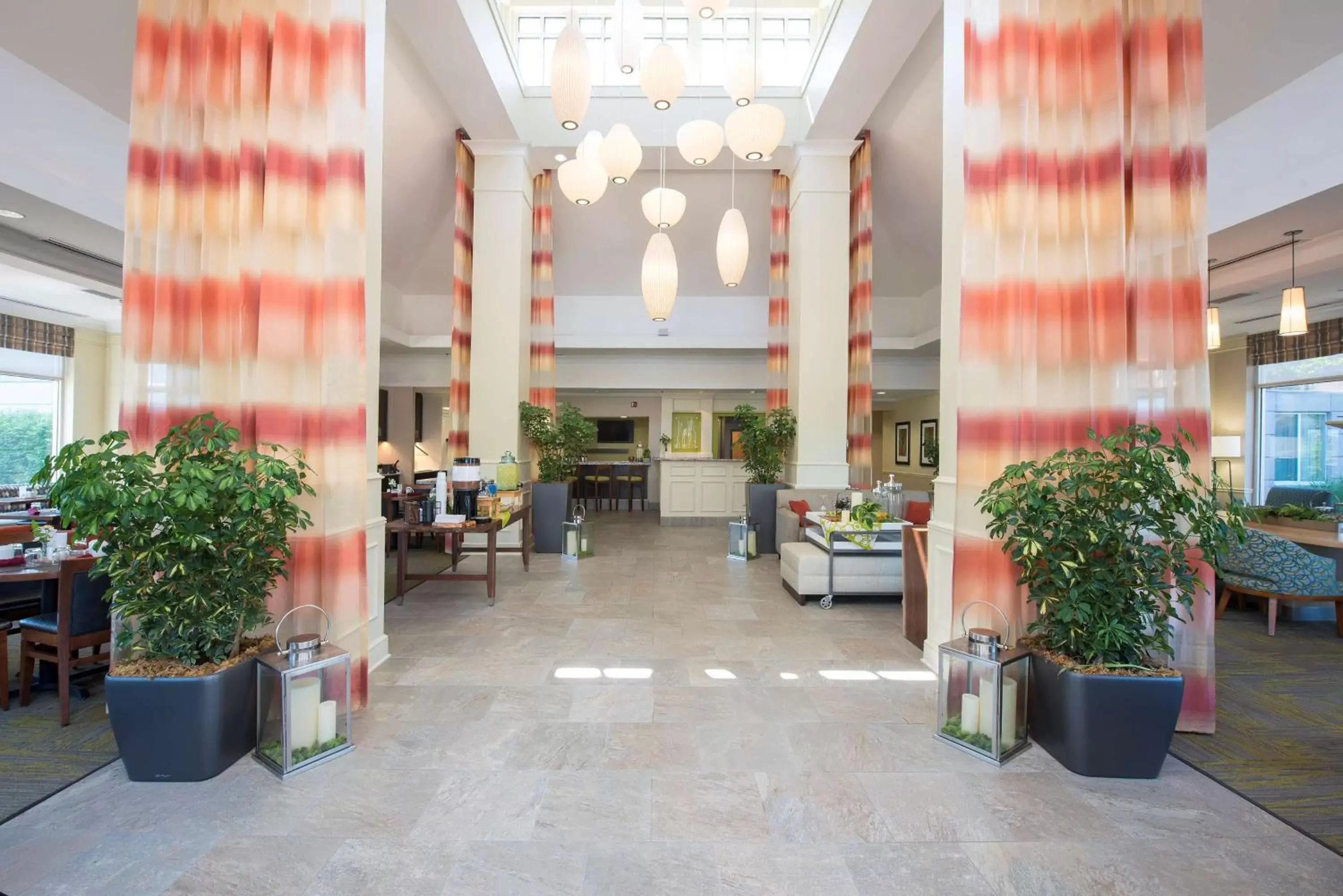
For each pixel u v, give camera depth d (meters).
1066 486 2.44
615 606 4.85
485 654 3.71
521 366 7.20
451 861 1.86
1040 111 2.93
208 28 2.86
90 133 4.85
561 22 7.21
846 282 7.12
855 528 4.96
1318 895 1.74
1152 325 2.79
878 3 4.89
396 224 8.20
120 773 2.34
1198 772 2.41
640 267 9.75
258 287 2.89
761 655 3.72
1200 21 2.79
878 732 2.72
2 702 2.91
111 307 8.77
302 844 1.93
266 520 2.52
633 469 12.58
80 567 2.82
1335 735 2.75
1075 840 1.98
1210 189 4.93
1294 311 5.27
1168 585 2.51
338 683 2.50
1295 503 7.74
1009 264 2.93
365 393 3.04
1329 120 4.14
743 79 4.16
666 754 2.51
